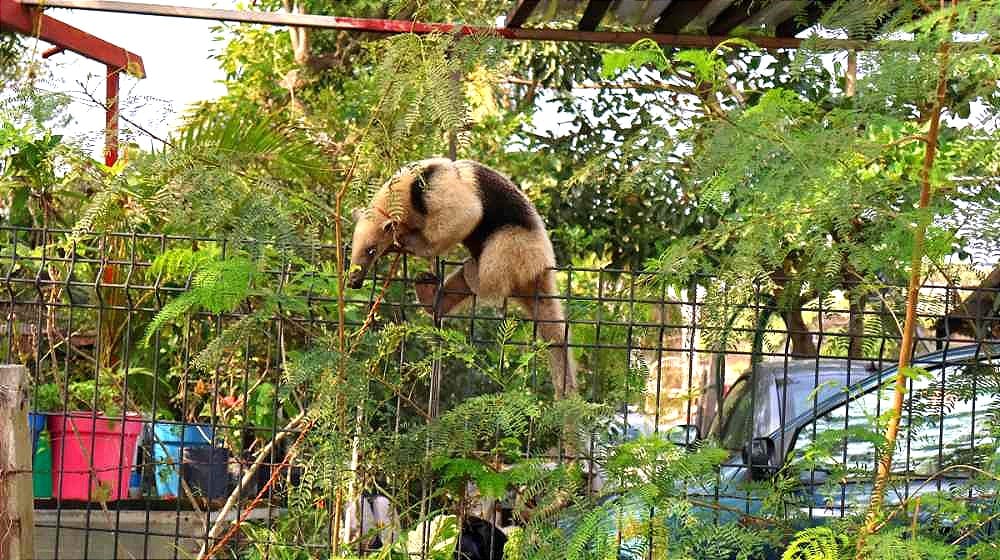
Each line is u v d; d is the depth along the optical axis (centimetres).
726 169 281
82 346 631
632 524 317
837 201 285
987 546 310
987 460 330
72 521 572
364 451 369
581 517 332
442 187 551
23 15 608
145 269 568
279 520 430
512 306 600
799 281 356
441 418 358
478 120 975
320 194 479
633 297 362
